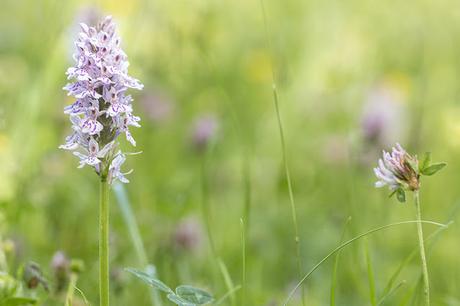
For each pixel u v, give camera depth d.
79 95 4.12
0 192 7.20
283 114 11.20
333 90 12.02
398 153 4.47
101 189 4.28
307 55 12.73
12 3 13.64
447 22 14.16
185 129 11.12
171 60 11.45
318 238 8.76
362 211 8.98
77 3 11.35
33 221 7.93
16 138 8.63
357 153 9.32
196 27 11.48
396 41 14.03
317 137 11.36
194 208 9.03
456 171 10.13
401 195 4.47
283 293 7.37
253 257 8.27
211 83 11.94
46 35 10.97
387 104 10.77
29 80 9.88
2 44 13.06
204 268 7.71
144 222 7.92
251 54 13.27
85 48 4.17
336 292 7.46
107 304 4.31
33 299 4.85
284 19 14.48
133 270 4.46
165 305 6.54
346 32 13.70
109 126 4.26
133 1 11.32
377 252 8.02
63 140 9.28
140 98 10.96
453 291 7.30
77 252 7.72
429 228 9.06
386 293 5.43
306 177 10.42
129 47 10.81
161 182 9.62
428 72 13.27
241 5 14.55
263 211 9.41
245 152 7.95
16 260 7.09
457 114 10.78
